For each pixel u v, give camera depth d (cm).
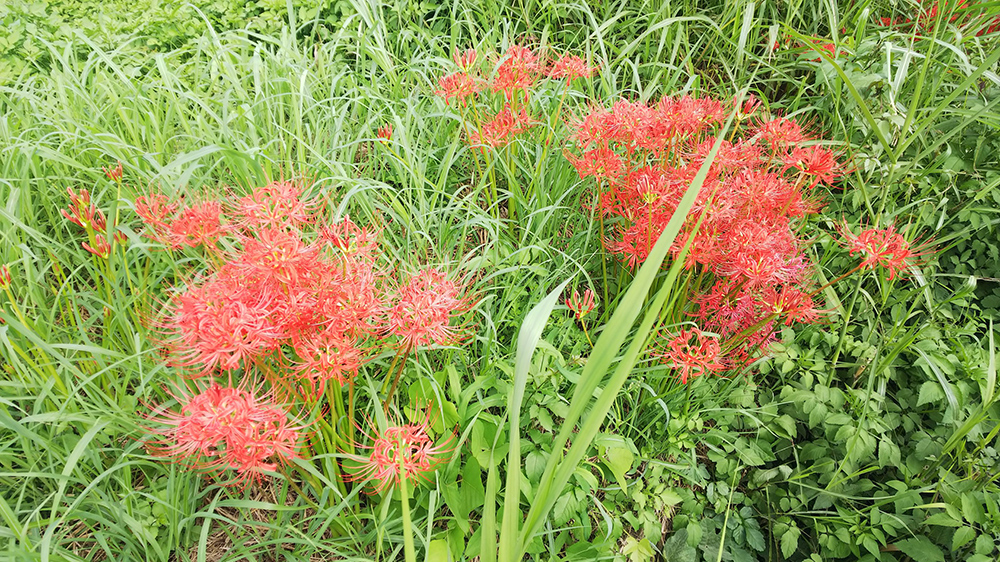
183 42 352
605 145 225
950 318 245
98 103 276
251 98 291
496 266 239
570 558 199
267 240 148
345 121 292
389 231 253
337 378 159
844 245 259
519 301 252
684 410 229
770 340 237
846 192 279
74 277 229
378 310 164
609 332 98
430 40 331
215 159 253
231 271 156
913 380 238
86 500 185
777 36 321
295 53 296
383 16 346
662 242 93
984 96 275
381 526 174
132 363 190
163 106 284
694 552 215
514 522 118
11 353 178
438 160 297
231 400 137
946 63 273
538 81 284
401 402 217
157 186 232
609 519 188
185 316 139
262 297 150
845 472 218
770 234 200
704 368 196
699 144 223
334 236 167
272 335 142
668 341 214
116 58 326
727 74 317
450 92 240
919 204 267
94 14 365
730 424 244
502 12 360
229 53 293
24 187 221
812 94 324
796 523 226
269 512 204
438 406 199
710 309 224
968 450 217
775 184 209
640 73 346
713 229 196
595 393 220
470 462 193
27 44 329
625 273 245
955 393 217
